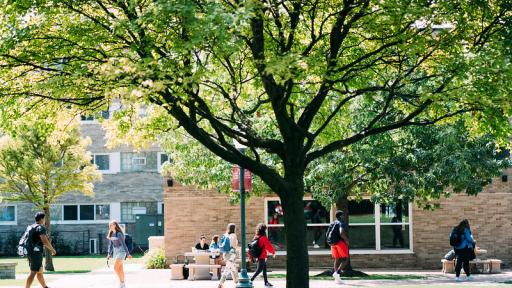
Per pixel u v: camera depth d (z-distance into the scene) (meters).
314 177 24.36
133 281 24.92
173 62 12.59
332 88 14.45
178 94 12.78
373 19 13.83
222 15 11.55
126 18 13.52
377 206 30.53
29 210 46.62
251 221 30.84
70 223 46.81
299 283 14.74
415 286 20.41
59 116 16.98
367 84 16.81
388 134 23.09
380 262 30.33
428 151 23.67
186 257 26.98
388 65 16.39
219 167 25.98
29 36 13.84
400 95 14.66
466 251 22.52
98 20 14.26
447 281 22.66
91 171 33.19
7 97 14.93
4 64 14.72
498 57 13.19
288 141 14.86
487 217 30.23
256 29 14.07
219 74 16.58
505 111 13.51
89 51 14.34
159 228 45.22
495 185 30.31
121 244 20.50
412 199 24.64
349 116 21.75
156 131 17.81
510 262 30.12
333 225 22.06
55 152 32.16
